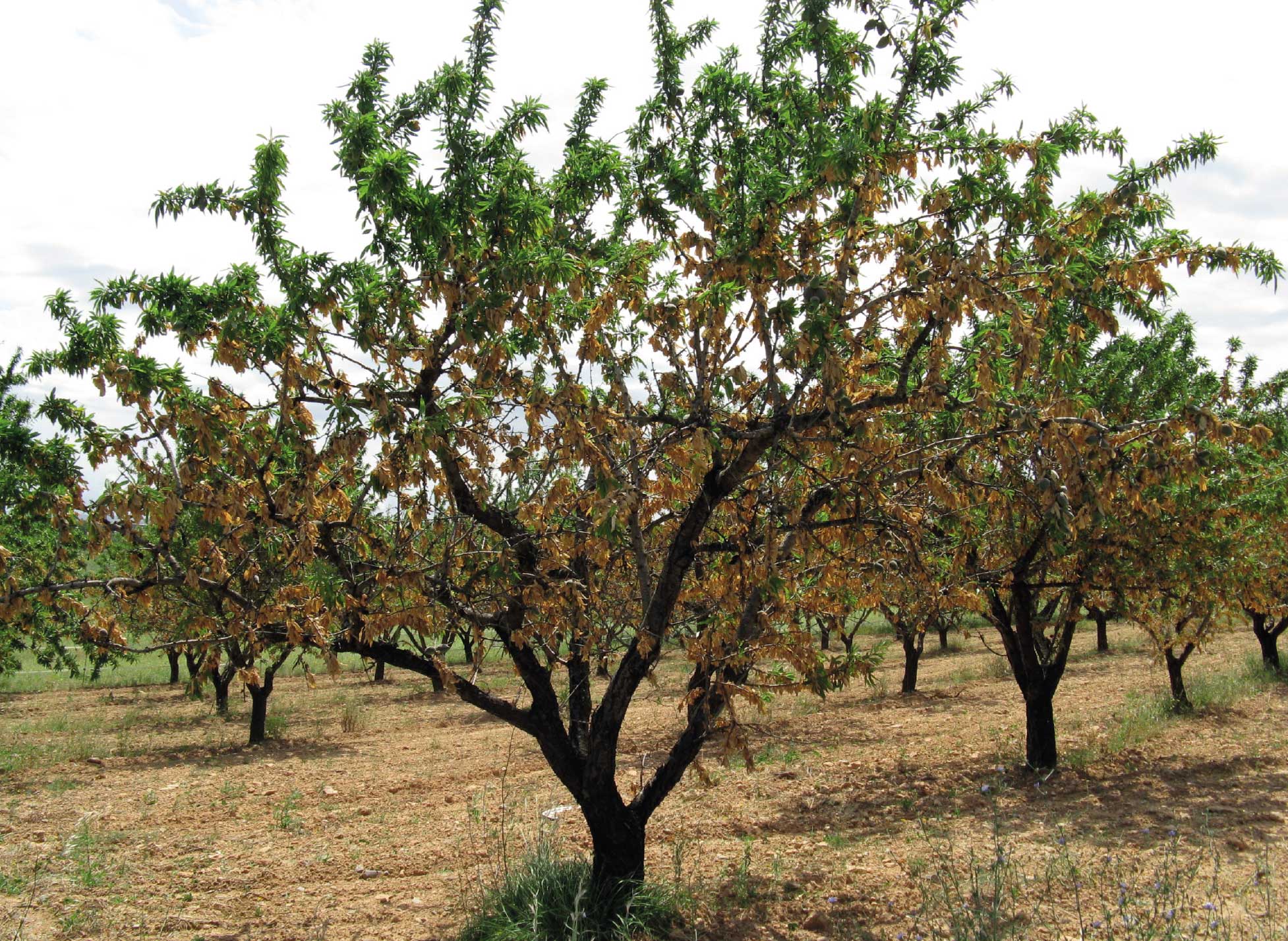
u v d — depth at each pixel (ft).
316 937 20.83
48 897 24.31
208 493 16.17
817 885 22.40
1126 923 17.61
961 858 23.75
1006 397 21.11
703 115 19.89
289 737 52.80
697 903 21.25
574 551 19.26
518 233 16.39
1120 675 60.08
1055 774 32.76
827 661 18.95
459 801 34.78
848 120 18.44
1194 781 30.55
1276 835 24.02
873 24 18.25
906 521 19.38
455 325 16.93
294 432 16.79
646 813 20.39
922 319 17.98
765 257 17.11
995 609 34.24
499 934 18.85
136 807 35.60
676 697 60.03
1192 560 29.58
